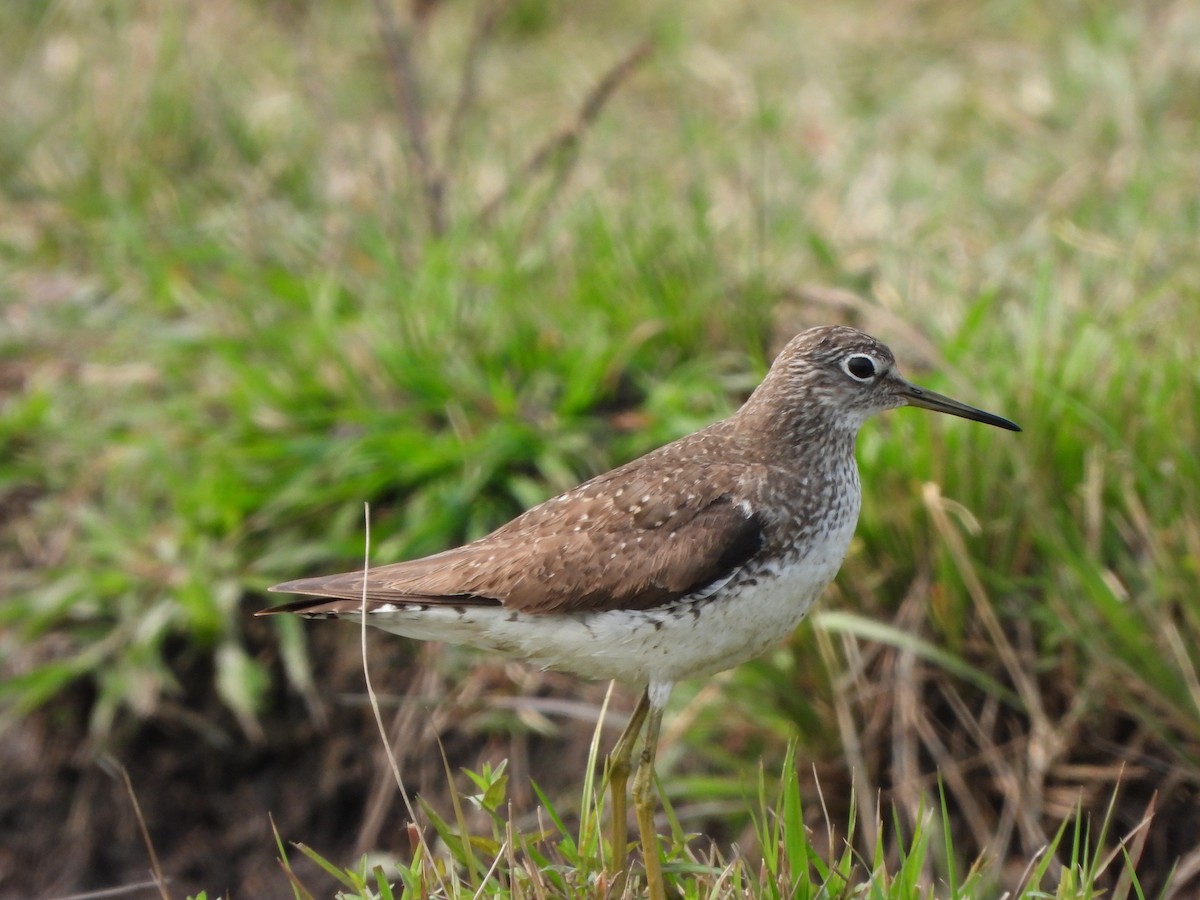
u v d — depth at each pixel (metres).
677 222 14.17
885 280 13.45
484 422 12.61
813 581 8.83
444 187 14.97
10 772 12.05
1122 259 13.15
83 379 13.81
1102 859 10.01
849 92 17.28
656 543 8.51
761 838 8.07
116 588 12.04
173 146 16.58
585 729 11.52
